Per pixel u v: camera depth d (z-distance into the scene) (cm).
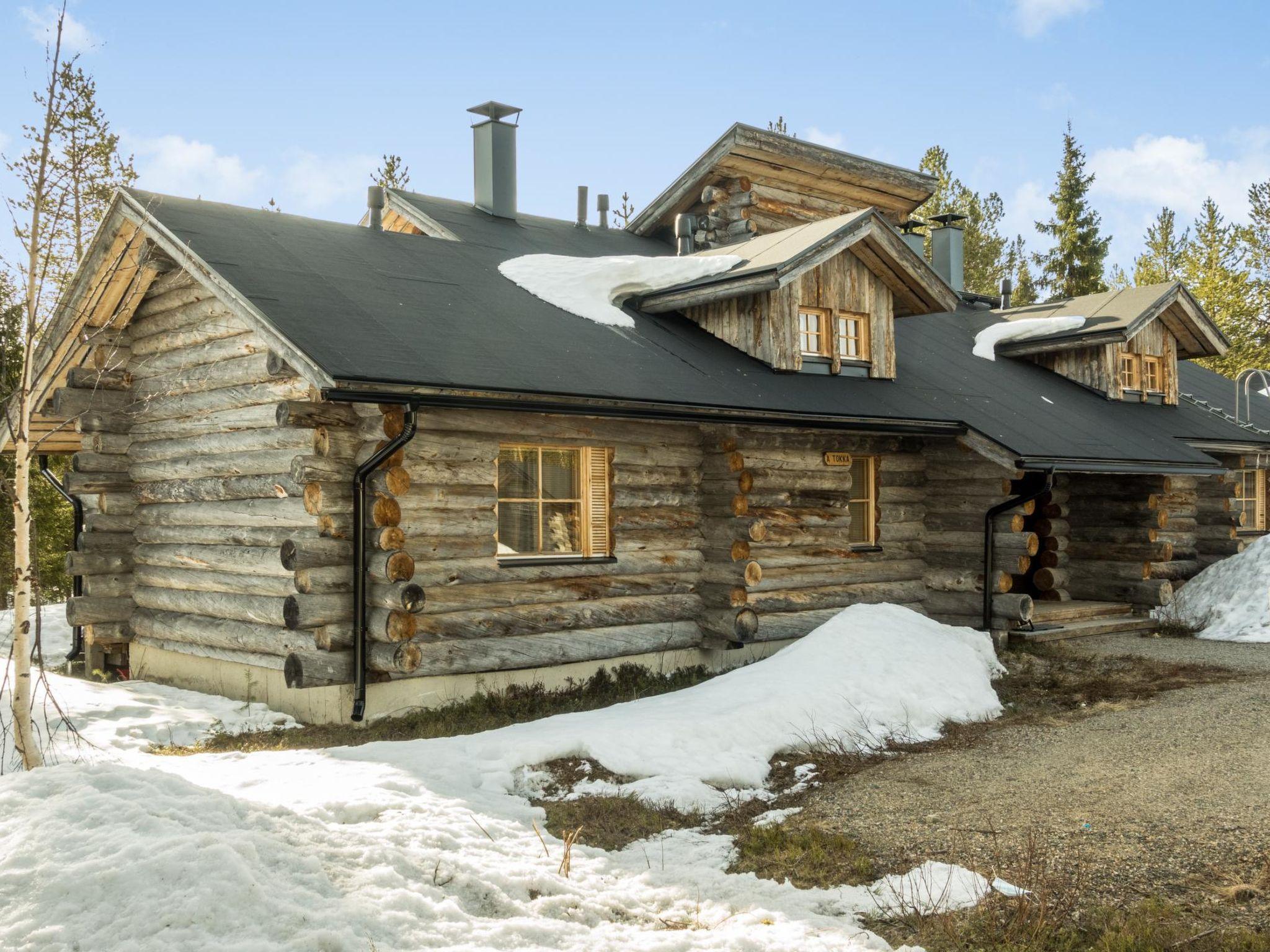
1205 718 879
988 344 1797
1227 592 1507
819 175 1783
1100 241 3638
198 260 1004
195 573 1129
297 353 856
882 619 1118
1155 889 533
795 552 1237
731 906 544
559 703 992
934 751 843
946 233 2211
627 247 1659
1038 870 560
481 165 1631
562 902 524
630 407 1006
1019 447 1258
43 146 732
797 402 1166
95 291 1148
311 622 909
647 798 710
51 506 2114
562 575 1043
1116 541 1596
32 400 896
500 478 1027
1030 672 1141
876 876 580
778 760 816
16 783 536
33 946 412
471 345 996
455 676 976
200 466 1111
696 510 1171
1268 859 555
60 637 1518
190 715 955
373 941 446
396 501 920
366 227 1349
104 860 457
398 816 604
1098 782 712
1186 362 2398
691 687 1029
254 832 511
